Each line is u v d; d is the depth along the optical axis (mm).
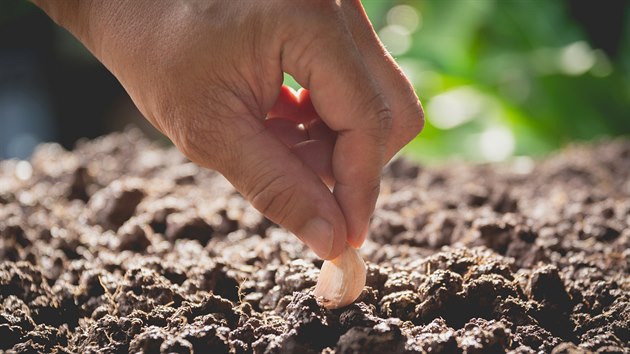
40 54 1704
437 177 806
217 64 393
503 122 1286
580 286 482
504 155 1223
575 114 1320
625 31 1569
